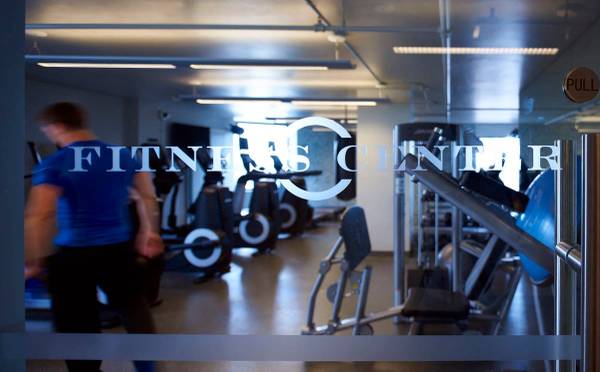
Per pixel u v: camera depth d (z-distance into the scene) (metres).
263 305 2.70
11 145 1.39
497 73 3.71
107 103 1.92
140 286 1.72
